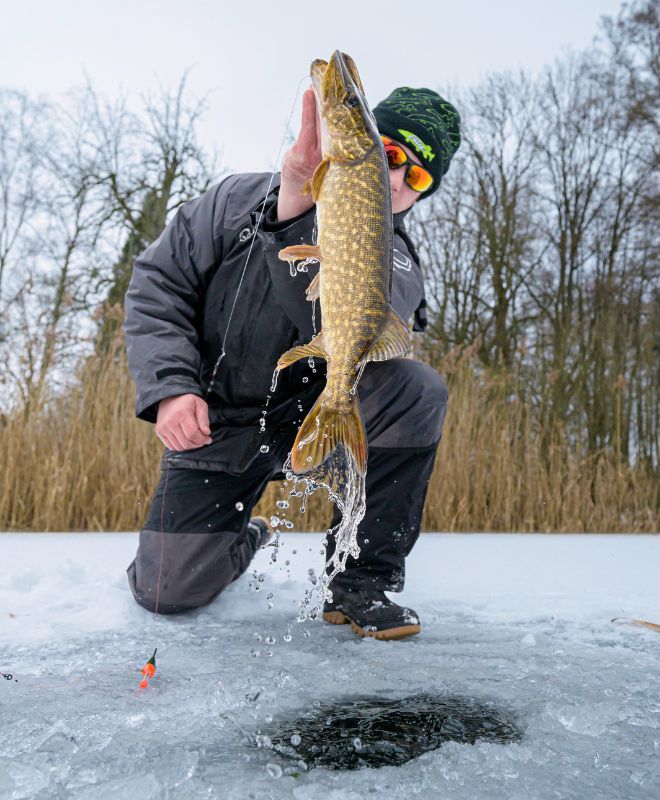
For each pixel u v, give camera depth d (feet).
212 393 8.70
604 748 4.41
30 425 21.24
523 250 55.77
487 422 26.35
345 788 3.83
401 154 9.53
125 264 53.72
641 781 3.96
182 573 8.31
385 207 5.77
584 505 26.18
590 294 52.90
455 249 56.65
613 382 39.83
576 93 55.31
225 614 8.59
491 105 56.85
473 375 27.94
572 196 54.85
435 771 4.02
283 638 7.33
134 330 8.07
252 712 5.00
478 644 7.17
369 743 4.50
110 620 8.05
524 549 16.65
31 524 20.67
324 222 5.78
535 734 4.66
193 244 8.20
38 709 4.98
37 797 3.64
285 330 8.29
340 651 6.81
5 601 8.63
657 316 45.78
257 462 8.80
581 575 12.10
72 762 4.08
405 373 7.88
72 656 6.45
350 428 5.97
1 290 51.52
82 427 21.11
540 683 5.74
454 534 21.75
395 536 7.95
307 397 8.72
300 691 5.47
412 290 8.57
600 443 38.50
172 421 7.64
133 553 13.20
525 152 56.44
